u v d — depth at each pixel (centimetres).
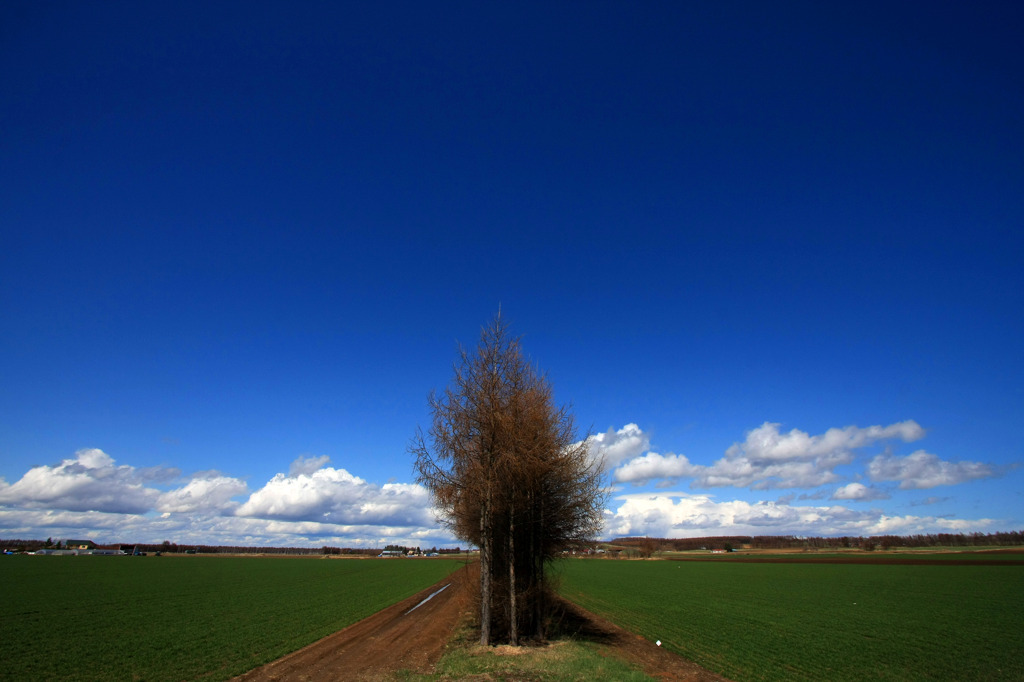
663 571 9869
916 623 3462
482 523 2175
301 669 1902
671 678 1914
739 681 1912
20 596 4219
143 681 1716
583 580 7162
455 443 2281
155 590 5038
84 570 7581
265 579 6906
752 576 8394
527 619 2261
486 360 2348
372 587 5778
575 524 2369
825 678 1991
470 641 2302
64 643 2350
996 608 4309
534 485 2255
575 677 1664
